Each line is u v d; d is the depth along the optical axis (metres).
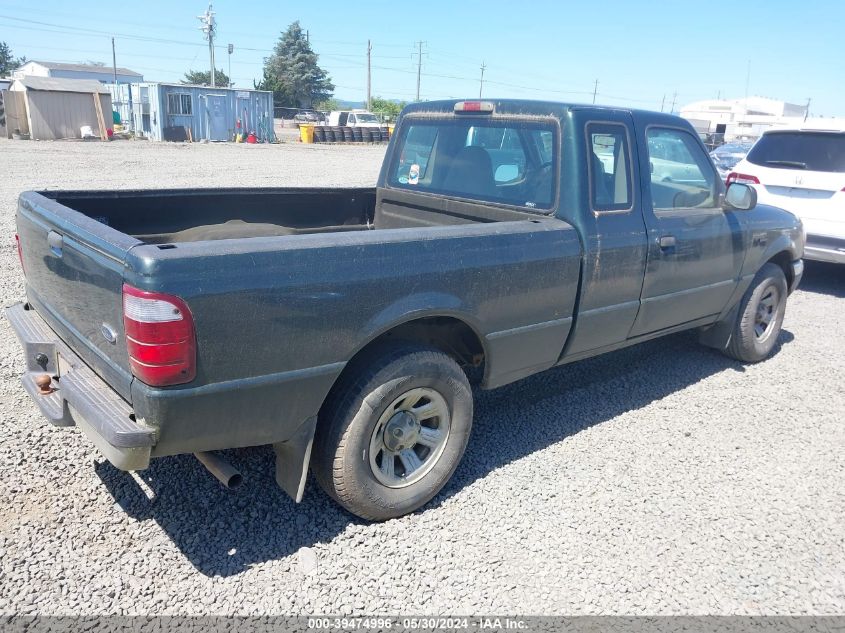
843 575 3.17
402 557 3.12
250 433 2.86
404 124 5.11
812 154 8.30
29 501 3.33
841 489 3.90
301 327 2.80
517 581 3.02
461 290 3.32
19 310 3.83
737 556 3.27
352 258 2.94
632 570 3.12
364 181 18.19
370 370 3.11
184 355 2.52
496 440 4.29
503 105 4.26
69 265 2.99
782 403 5.09
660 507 3.63
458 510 3.52
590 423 4.61
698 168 4.77
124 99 34.38
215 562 3.02
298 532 3.26
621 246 4.05
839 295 8.62
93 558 2.98
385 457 3.34
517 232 3.57
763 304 5.77
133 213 4.25
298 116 72.50
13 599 2.71
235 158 24.56
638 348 6.23
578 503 3.63
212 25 57.81
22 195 3.71
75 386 2.89
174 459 3.82
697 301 4.91
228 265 2.60
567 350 4.08
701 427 4.62
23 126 30.22
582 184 3.86
